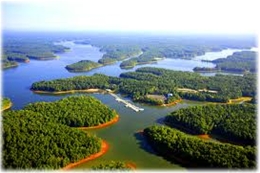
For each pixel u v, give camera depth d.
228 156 166.12
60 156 169.50
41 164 160.75
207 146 176.62
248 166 160.12
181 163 174.38
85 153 176.50
